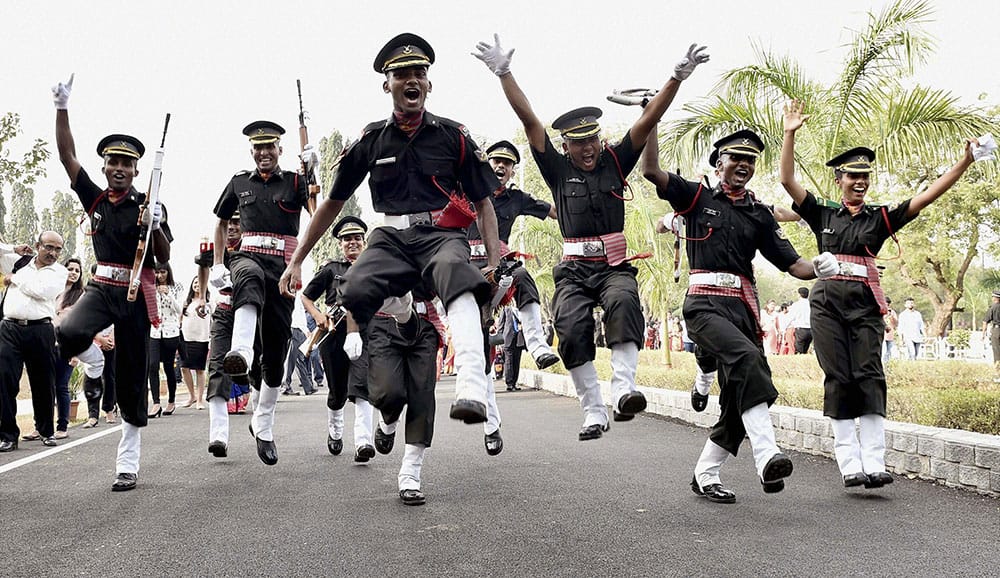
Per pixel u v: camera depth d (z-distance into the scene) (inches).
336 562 188.7
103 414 575.5
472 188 227.0
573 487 270.2
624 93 271.6
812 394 396.5
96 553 198.1
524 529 215.9
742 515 230.4
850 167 282.8
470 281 203.6
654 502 247.3
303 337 746.2
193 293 589.0
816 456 331.9
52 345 392.5
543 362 319.6
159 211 279.6
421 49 223.9
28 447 389.1
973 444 260.8
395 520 227.9
